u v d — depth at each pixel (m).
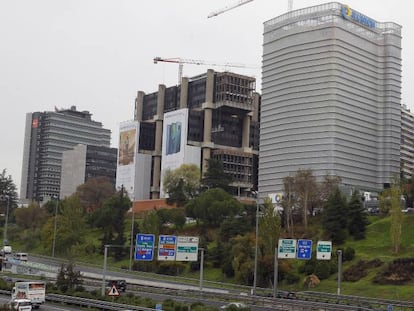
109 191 197.25
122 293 72.88
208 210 131.75
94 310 56.56
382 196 123.25
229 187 177.50
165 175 182.25
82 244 136.88
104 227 134.50
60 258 130.50
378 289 78.38
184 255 66.69
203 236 122.75
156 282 92.06
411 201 125.44
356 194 117.50
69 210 138.12
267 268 89.75
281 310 58.19
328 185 129.50
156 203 183.38
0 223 188.38
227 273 97.75
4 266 117.56
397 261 84.19
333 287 83.88
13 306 49.28
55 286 72.06
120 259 124.12
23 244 157.25
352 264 91.38
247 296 66.38
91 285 84.12
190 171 173.88
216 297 69.50
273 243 92.12
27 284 59.03
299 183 127.00
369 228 109.69
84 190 195.12
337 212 108.25
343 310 57.69
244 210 136.00
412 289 75.19
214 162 171.00
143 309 51.47
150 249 64.81
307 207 127.38
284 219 126.25
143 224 125.19
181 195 167.25
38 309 57.38
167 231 135.62
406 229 105.00
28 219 166.88
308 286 86.12
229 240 109.94
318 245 71.81
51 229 139.50
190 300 68.12
